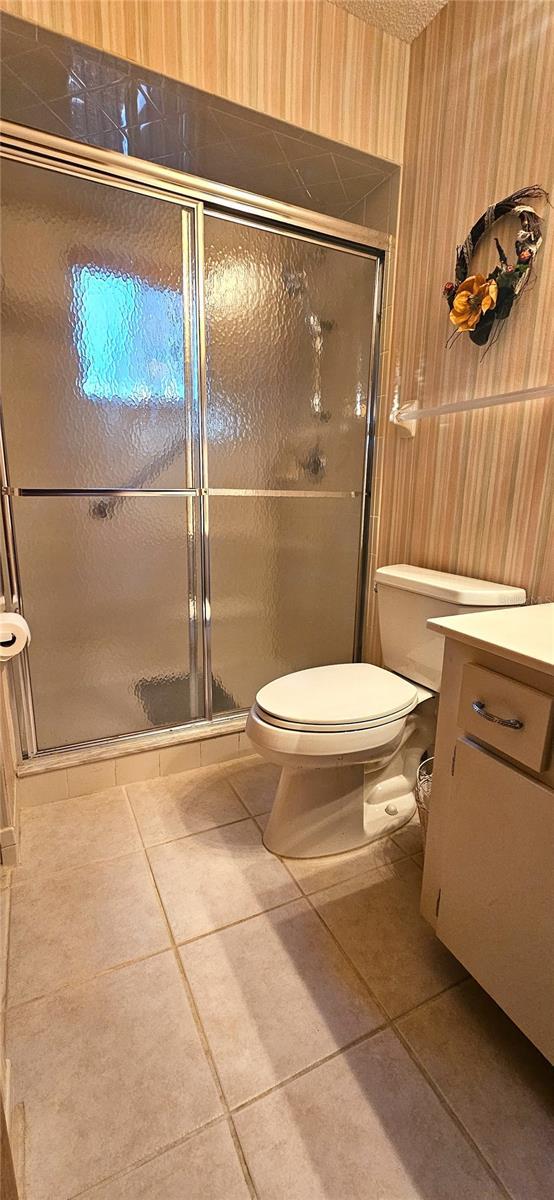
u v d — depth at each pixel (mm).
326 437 1871
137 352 1515
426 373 1651
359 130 1588
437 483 1633
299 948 1135
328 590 2002
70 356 1433
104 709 1678
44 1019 974
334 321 1796
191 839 1466
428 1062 919
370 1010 1008
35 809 1582
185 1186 754
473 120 1402
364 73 1558
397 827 1525
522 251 1253
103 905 1236
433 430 1632
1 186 1289
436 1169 778
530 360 1298
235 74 1396
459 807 950
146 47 1291
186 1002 1014
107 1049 927
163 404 1578
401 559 1826
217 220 1543
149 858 1390
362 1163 783
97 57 1269
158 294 1512
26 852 1401
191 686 1812
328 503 1927
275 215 1590
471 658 921
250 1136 812
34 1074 886
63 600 1551
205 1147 798
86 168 1344
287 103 1474
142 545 1630
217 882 1314
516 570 1381
